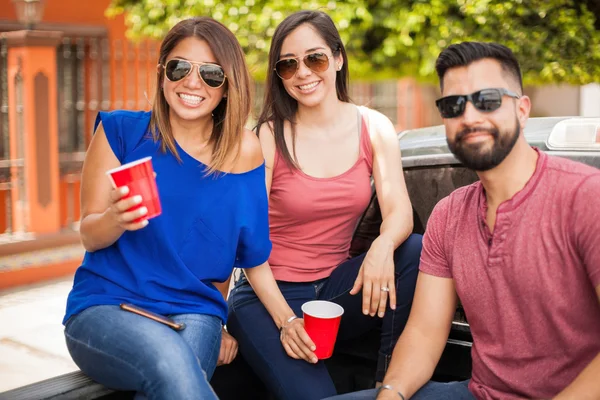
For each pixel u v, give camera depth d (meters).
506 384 2.20
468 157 2.15
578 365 2.12
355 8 6.62
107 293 2.39
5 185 7.98
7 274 7.37
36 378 4.87
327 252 2.94
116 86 8.84
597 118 2.66
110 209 2.21
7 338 5.71
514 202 2.13
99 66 8.71
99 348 2.24
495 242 2.16
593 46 6.85
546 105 13.36
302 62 2.84
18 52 7.87
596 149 2.56
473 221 2.25
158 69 2.49
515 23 6.70
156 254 2.43
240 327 2.78
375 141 2.97
